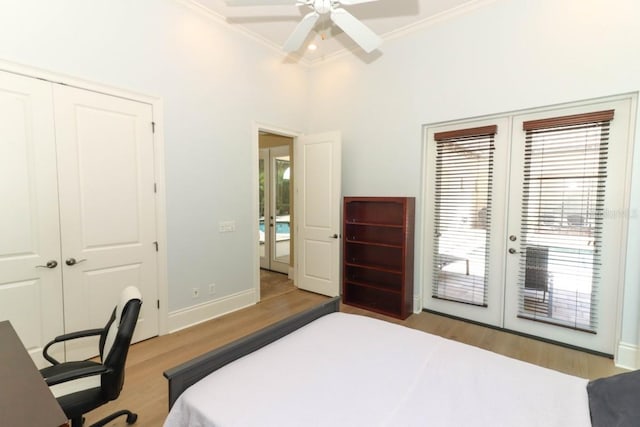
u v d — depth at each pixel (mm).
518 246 2928
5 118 2043
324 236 4066
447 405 1102
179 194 3016
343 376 1275
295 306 3723
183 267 3080
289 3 2025
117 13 2518
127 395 2033
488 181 3068
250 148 3680
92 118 2420
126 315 1545
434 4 2973
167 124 2889
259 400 1115
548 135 2727
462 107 3092
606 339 2531
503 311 3041
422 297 3588
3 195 2061
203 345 2732
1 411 926
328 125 4199
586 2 2434
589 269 2590
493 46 2885
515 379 1259
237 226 3582
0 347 1314
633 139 2301
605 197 2492
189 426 1084
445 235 3389
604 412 1015
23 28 2076
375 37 2273
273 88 3906
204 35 3148
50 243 2250
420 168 3428
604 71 2377
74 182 2348
